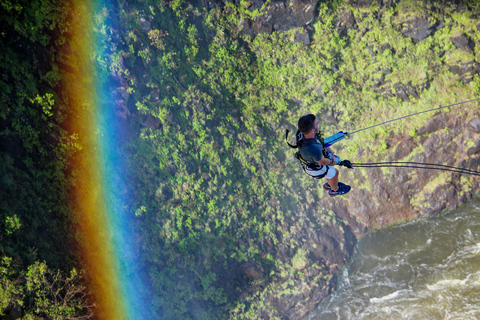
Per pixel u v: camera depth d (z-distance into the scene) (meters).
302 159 6.32
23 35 16.34
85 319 16.39
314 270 21.36
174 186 20.31
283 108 23.41
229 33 22.66
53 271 16.16
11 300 14.55
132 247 18.94
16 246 15.35
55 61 17.34
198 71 21.77
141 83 19.92
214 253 20.38
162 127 20.45
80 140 18.06
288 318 20.58
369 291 21.02
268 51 23.31
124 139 19.53
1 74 15.74
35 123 16.58
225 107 22.28
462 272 20.70
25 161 16.19
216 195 21.00
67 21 17.72
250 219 21.45
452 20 23.14
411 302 20.02
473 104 23.27
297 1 21.97
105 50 18.88
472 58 23.06
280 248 21.48
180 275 19.67
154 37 20.33
